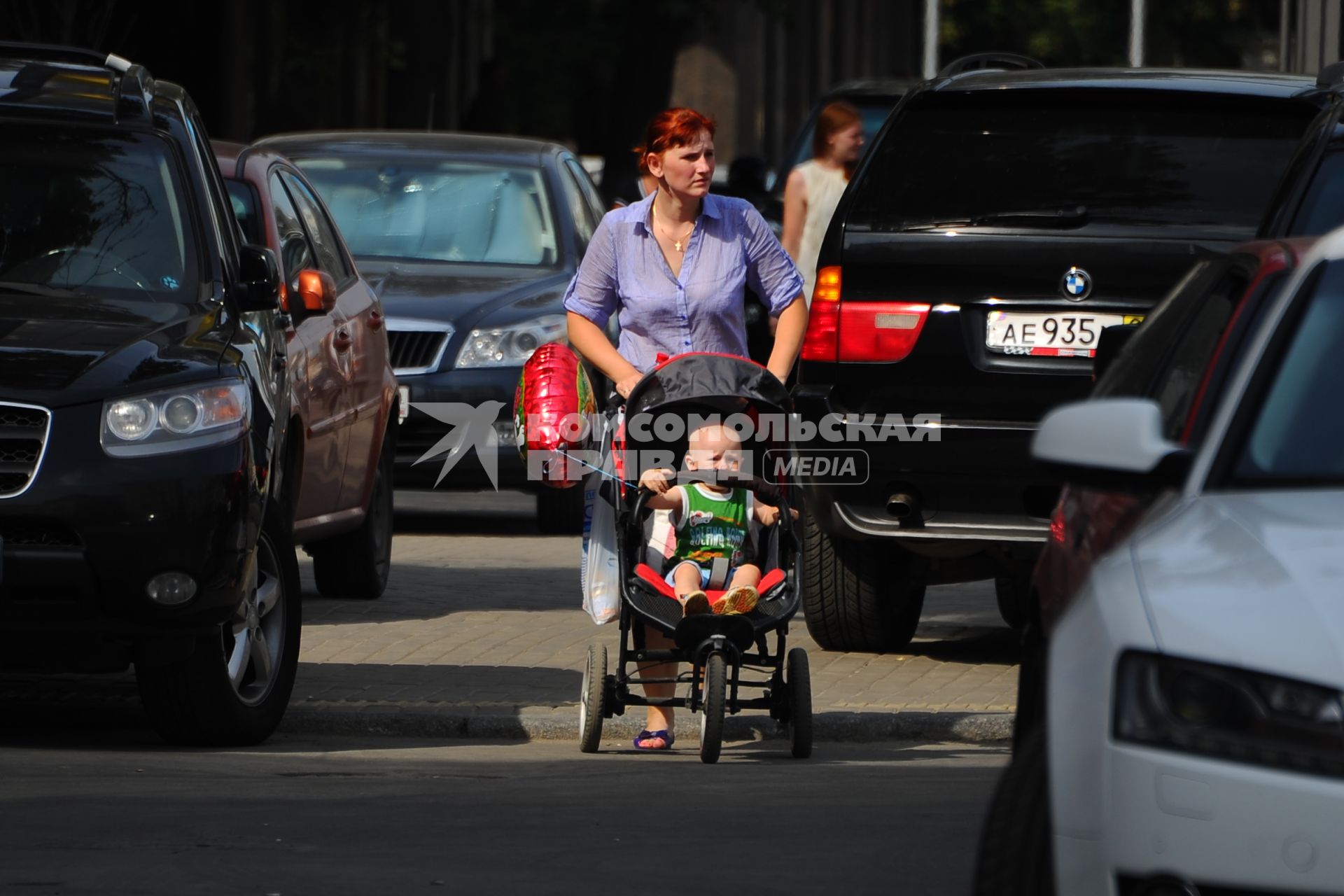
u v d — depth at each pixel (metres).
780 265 22.55
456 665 26.62
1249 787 10.52
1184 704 10.79
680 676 23.97
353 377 30.34
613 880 15.70
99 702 24.00
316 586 32.72
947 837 17.42
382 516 32.91
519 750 22.55
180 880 15.48
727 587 21.86
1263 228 22.45
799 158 50.75
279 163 31.03
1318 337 13.18
